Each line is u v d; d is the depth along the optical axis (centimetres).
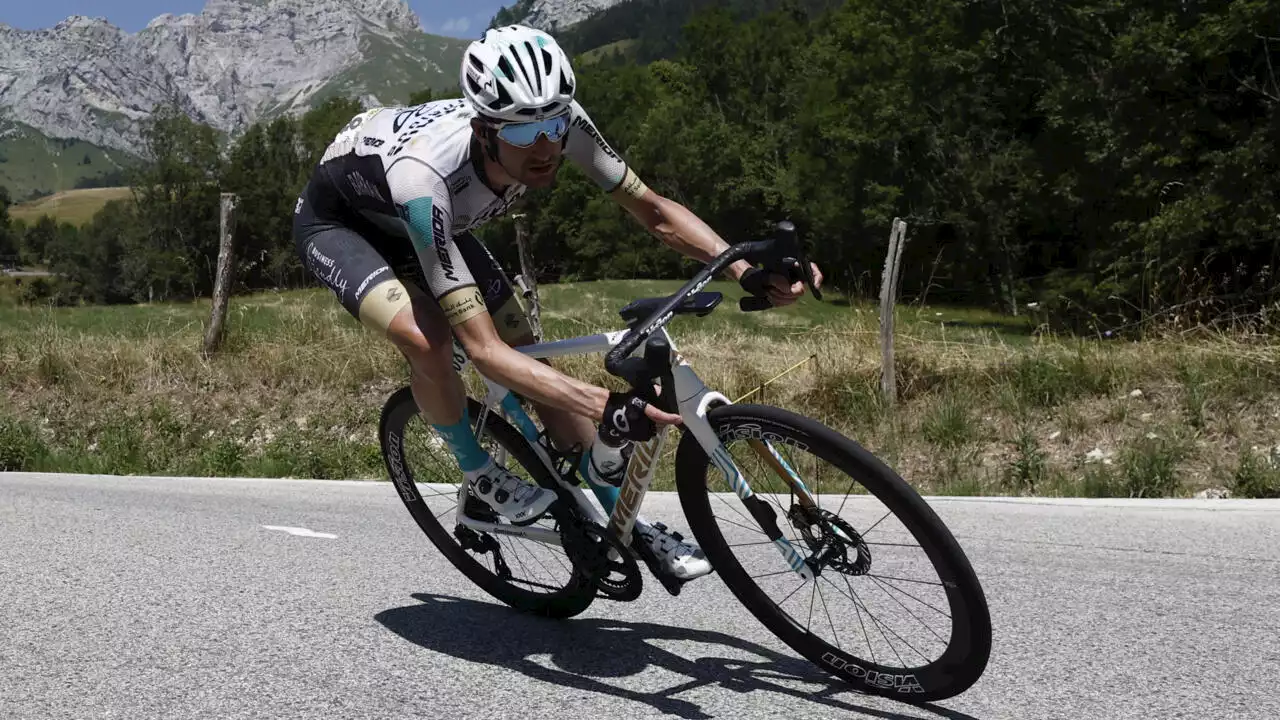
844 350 883
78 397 1005
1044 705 242
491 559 333
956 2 3525
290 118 8662
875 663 247
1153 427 712
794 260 239
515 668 268
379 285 281
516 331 309
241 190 8194
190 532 439
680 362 252
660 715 237
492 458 299
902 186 4350
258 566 376
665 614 318
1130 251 2816
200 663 270
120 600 328
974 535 431
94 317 1378
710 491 265
